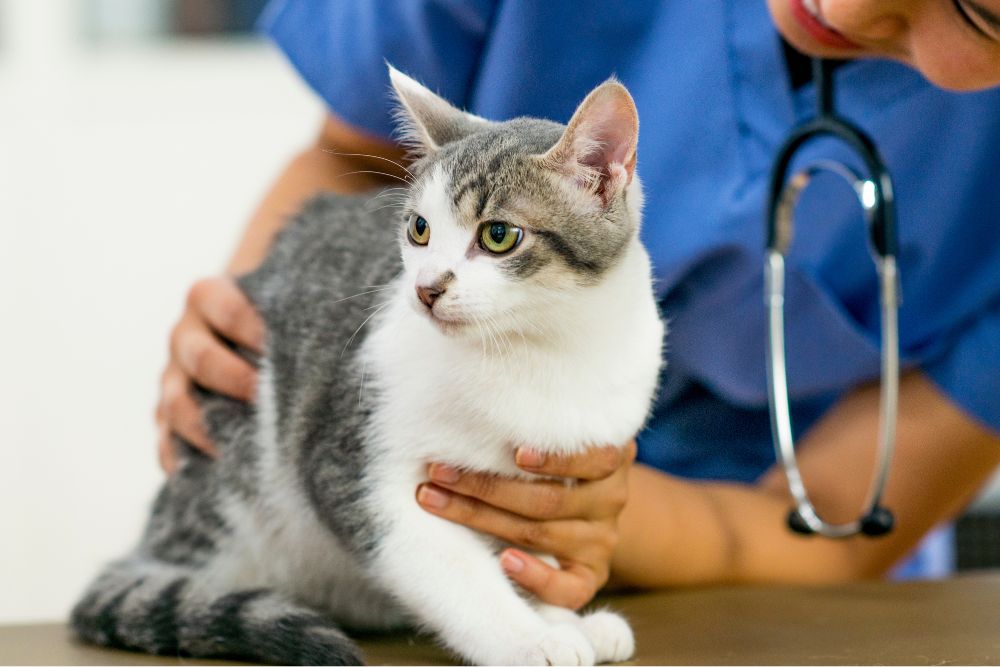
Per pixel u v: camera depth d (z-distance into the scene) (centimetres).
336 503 143
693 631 152
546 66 192
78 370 364
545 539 146
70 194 360
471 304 138
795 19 153
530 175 141
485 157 143
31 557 364
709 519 203
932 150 197
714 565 200
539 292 141
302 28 208
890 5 131
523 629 130
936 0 128
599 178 143
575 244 141
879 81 191
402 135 169
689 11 189
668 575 193
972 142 197
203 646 135
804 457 221
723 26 189
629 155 140
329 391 148
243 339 167
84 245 361
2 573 362
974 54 130
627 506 188
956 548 310
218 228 362
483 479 142
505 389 140
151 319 363
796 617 161
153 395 363
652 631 153
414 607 137
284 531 159
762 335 204
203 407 167
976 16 125
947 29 129
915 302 214
